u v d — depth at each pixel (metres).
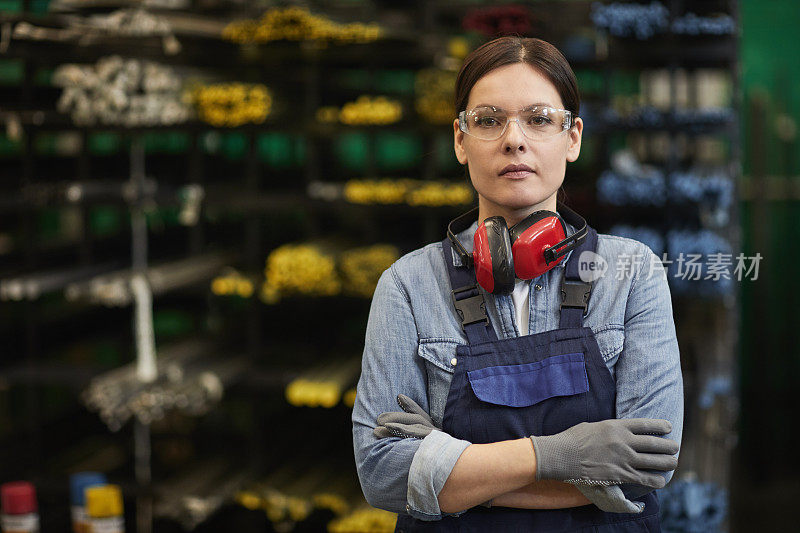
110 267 4.12
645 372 1.28
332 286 3.84
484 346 1.30
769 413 5.27
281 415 4.57
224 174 4.48
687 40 3.44
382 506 1.31
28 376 3.95
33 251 4.05
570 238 1.32
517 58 1.31
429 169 4.01
